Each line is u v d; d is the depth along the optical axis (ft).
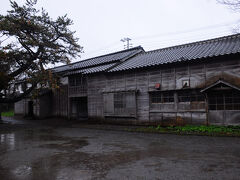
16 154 23.21
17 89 73.56
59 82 64.85
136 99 47.57
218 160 18.60
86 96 61.41
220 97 36.45
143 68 45.98
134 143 28.17
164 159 19.53
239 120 34.24
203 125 37.81
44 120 69.82
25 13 54.03
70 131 43.55
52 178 15.23
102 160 19.79
